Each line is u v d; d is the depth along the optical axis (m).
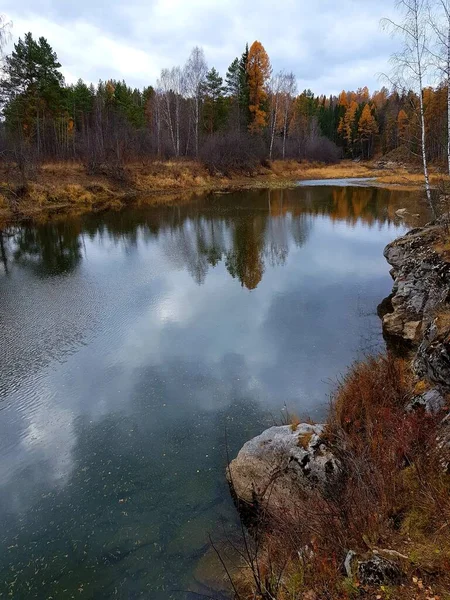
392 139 78.19
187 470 6.66
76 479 6.57
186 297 14.45
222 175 51.28
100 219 28.55
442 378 6.44
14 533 5.67
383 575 3.59
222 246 21.55
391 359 8.32
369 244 21.23
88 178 38.22
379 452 5.34
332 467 5.48
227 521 5.64
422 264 10.99
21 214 28.56
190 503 5.99
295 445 5.89
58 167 37.84
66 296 14.69
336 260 18.53
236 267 17.91
